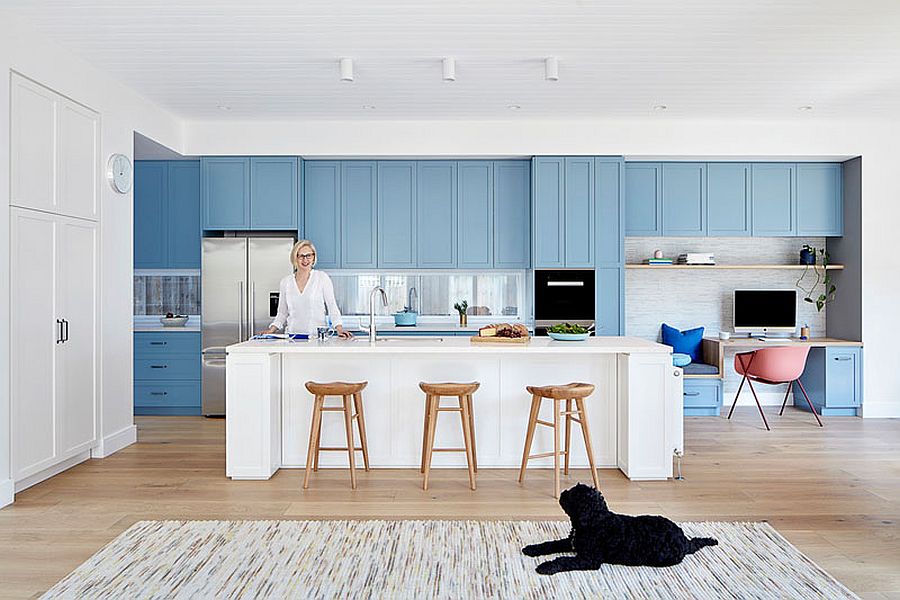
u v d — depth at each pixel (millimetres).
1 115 3912
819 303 7461
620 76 5297
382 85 5531
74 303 4684
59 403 4496
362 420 4531
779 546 3293
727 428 6246
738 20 4199
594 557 3080
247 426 4449
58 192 4492
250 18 4156
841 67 5090
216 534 3449
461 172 7043
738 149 6793
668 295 7586
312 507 3885
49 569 3029
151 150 6492
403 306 7410
